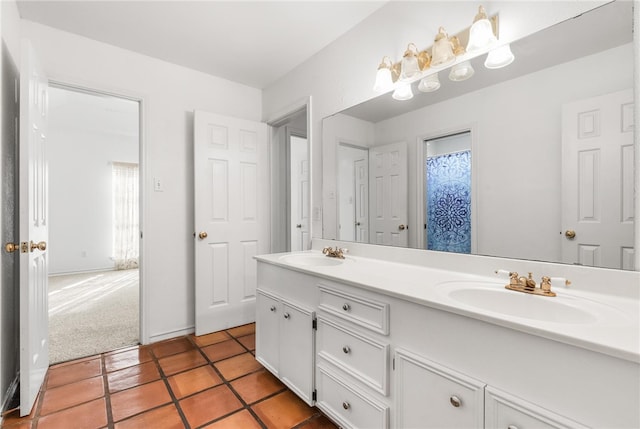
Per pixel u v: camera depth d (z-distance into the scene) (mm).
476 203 1430
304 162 3820
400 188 1773
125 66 2348
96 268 5363
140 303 2426
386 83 1770
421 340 1059
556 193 1190
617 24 1066
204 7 1882
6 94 1619
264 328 1952
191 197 2670
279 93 2834
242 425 1479
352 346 1324
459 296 1191
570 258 1157
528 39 1268
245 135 2854
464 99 1475
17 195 1837
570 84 1161
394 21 1812
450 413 962
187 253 2648
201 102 2713
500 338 856
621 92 1054
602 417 693
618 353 654
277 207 3090
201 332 2590
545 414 763
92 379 1875
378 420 1186
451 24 1528
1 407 1511
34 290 1620
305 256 2100
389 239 1838
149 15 1952
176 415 1545
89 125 5012
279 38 2217
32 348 1567
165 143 2535
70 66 2127
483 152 1407
